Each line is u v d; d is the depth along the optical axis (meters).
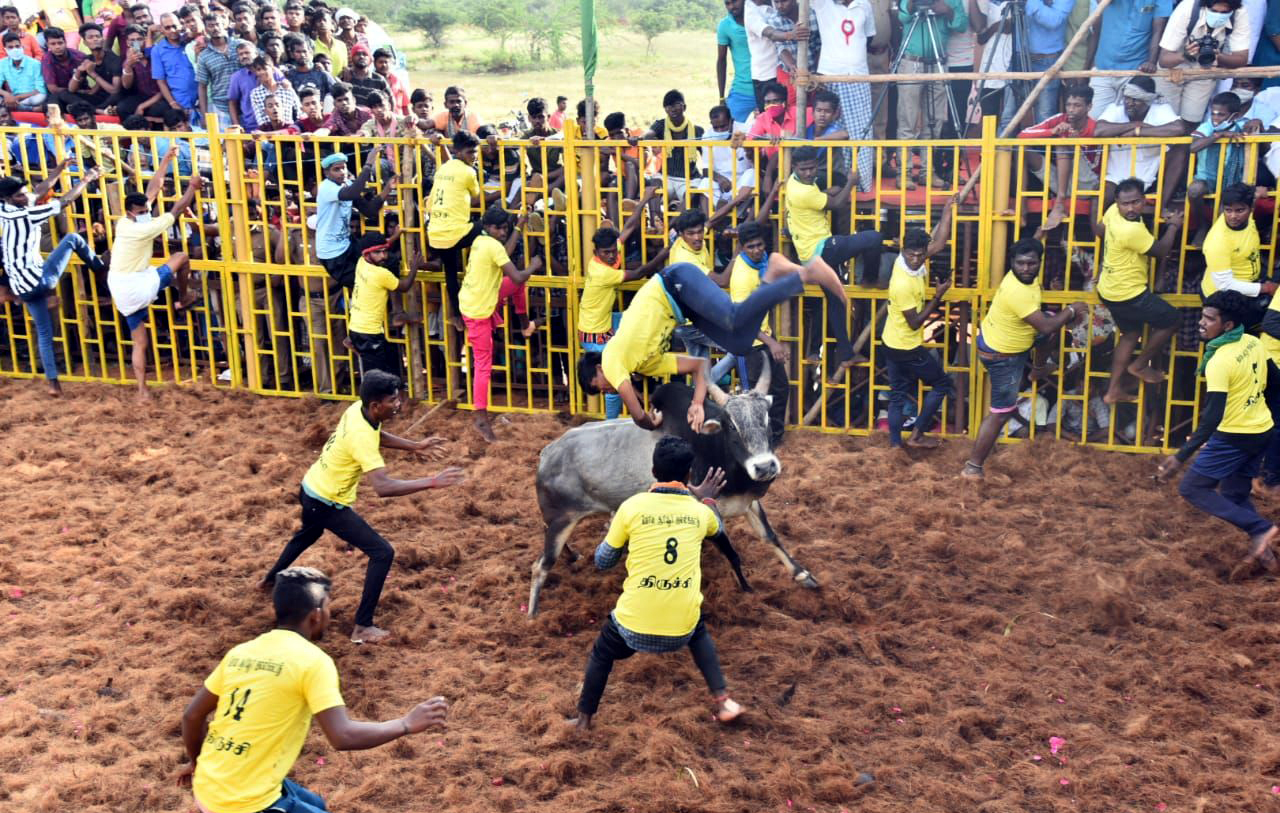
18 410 11.67
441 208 10.70
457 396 11.69
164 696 7.08
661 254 10.39
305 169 12.33
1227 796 5.97
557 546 7.88
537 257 10.95
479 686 7.15
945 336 10.34
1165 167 9.71
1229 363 7.86
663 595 6.20
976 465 9.67
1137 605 7.79
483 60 39.31
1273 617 7.62
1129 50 10.69
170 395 11.99
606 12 46.16
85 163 12.91
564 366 11.66
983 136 9.75
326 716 4.81
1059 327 9.12
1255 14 10.11
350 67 14.23
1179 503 9.20
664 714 6.77
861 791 6.11
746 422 7.24
